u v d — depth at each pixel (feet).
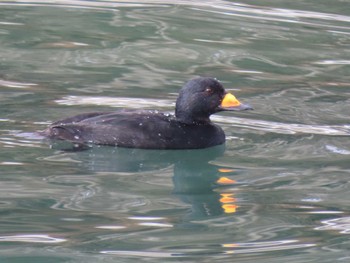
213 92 43.29
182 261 30.32
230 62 56.90
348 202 36.06
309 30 64.23
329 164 40.65
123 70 54.54
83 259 30.35
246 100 49.67
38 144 41.37
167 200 36.17
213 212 35.04
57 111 46.44
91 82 51.96
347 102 49.67
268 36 62.64
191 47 59.67
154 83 52.31
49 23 63.93
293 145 43.19
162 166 40.65
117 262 30.14
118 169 39.86
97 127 41.75
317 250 31.30
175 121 43.11
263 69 55.72
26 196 35.94
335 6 70.49
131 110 44.06
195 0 71.97
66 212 34.50
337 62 57.36
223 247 31.63
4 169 38.73
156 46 59.57
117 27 63.67
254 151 42.42
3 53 57.00
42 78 52.26
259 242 32.09
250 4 70.90
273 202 36.17
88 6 68.85
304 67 56.29
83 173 38.93
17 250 30.94
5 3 68.74
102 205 35.32
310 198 36.58
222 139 43.39
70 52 57.67
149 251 31.14
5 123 44.11
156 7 69.51
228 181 38.68
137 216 34.35
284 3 71.36
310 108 48.62
